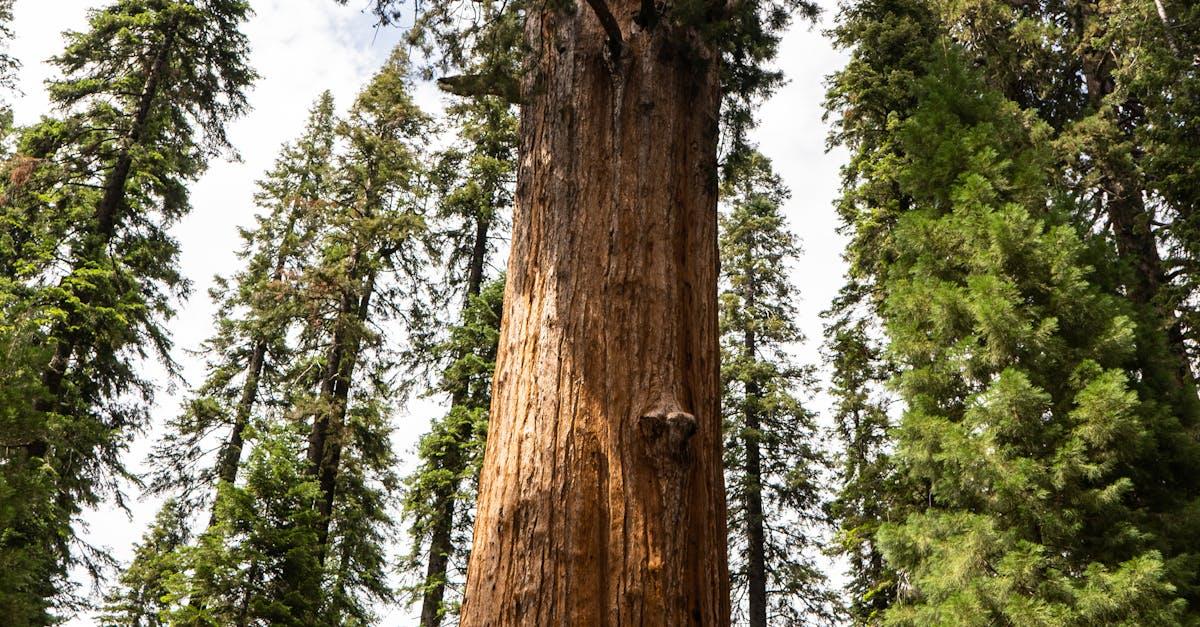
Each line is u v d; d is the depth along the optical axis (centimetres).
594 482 385
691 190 483
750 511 2302
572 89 494
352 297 2019
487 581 379
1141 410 1001
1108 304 989
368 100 2239
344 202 2197
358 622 1848
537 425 402
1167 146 1490
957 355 1003
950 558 911
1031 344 960
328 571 1644
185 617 1325
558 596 361
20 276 1725
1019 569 852
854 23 1884
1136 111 1727
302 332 2020
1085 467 880
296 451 1664
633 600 361
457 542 1869
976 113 1275
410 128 2284
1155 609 802
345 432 1853
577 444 393
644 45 507
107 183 1875
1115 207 1614
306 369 2020
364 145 2178
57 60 1920
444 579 1798
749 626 2195
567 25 522
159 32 2008
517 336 438
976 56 1747
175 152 2028
